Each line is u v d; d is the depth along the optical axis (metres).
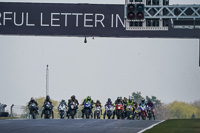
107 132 72.50
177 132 71.69
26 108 153.62
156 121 100.00
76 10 129.62
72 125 86.19
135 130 75.81
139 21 110.81
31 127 80.00
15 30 130.88
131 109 142.38
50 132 71.81
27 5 130.75
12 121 96.25
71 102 138.50
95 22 129.38
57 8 130.25
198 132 71.62
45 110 133.50
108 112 144.38
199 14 113.19
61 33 130.12
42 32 130.25
